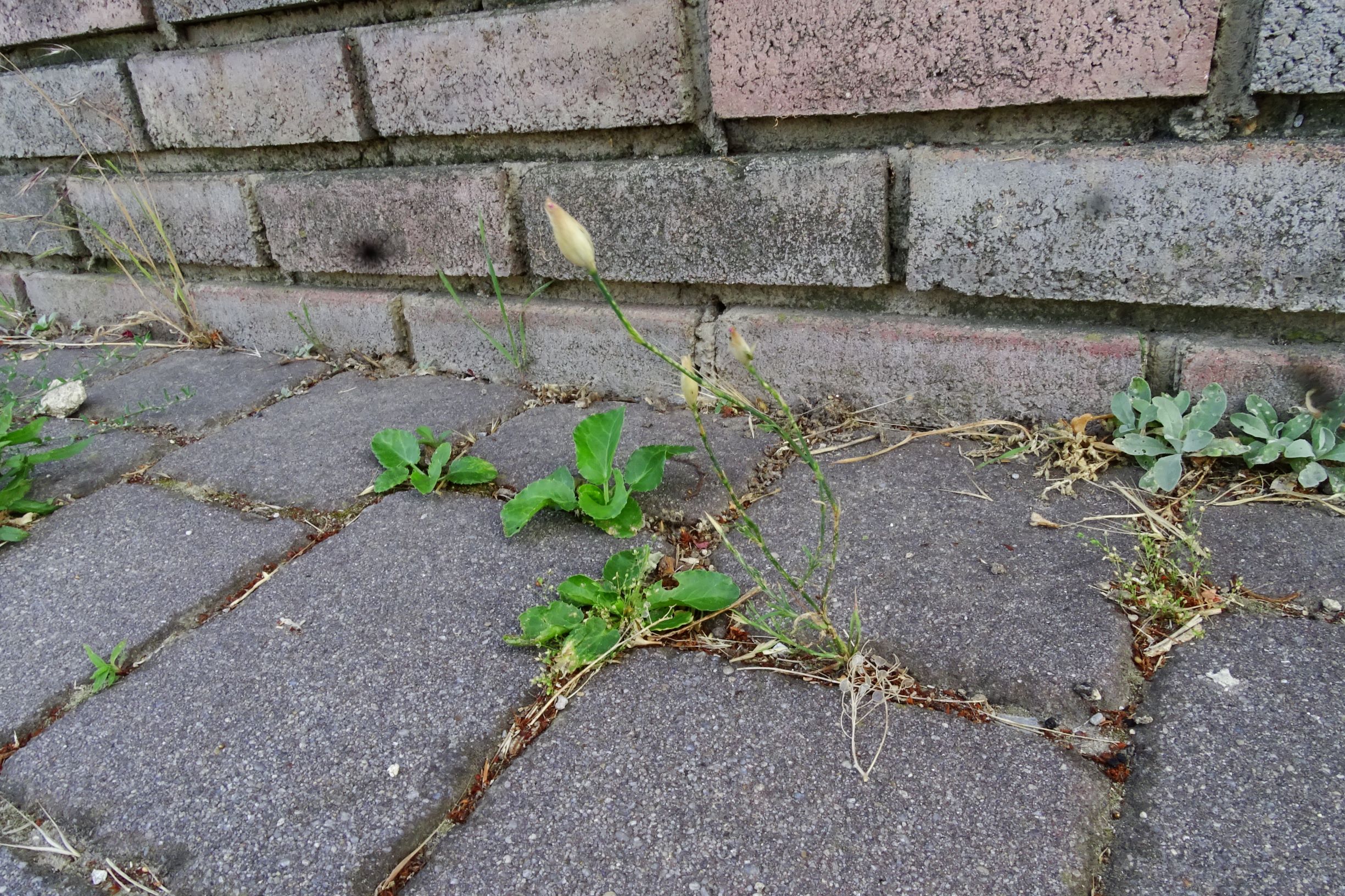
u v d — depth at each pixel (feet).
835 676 1.00
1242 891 0.74
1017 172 1.31
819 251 1.48
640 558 1.17
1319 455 1.23
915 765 0.88
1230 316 1.31
